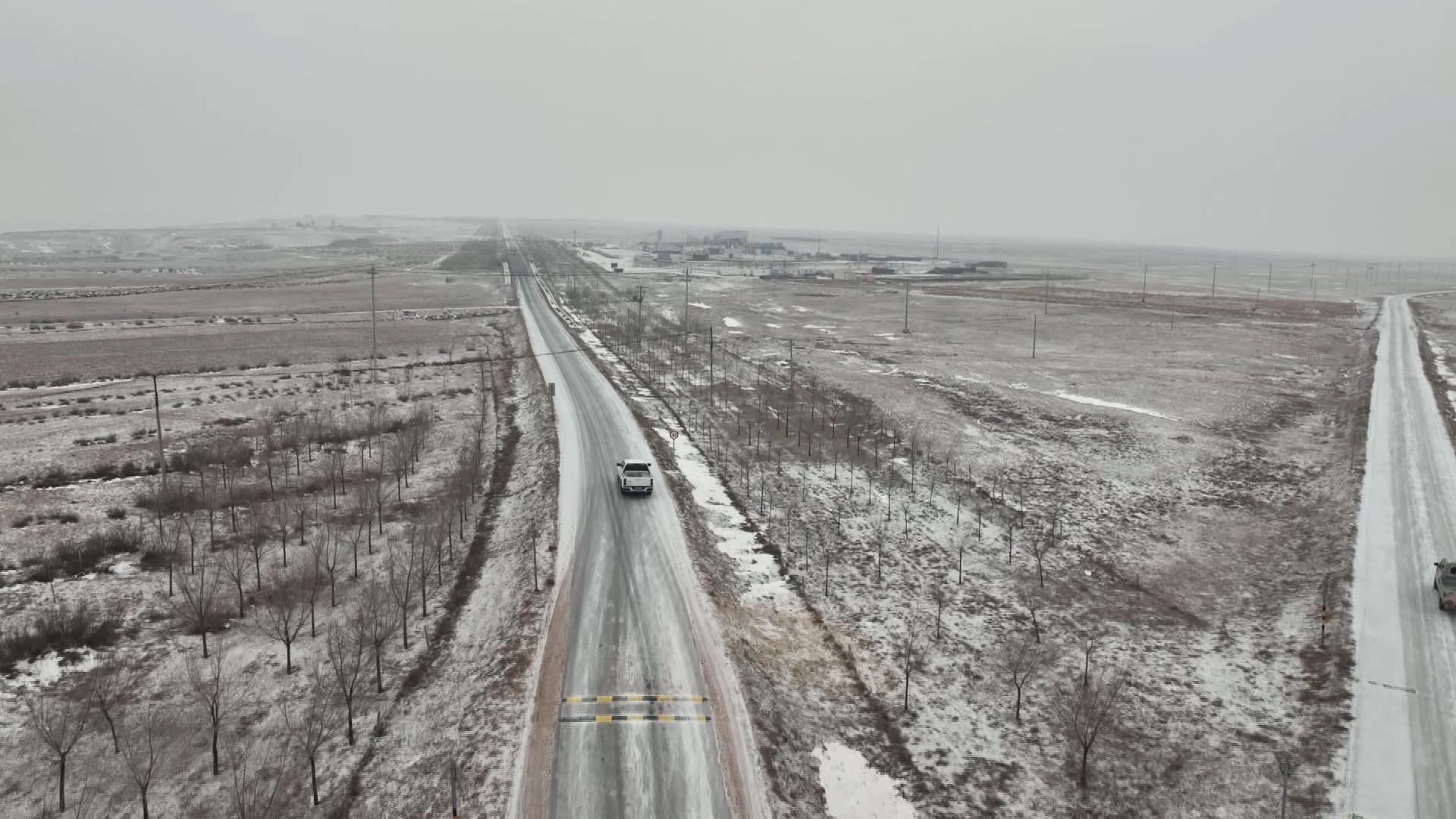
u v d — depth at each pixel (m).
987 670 37.00
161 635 37.94
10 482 56.72
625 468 55.78
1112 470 64.56
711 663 34.69
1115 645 39.03
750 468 64.31
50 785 28.20
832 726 32.53
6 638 36.59
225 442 64.62
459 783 27.39
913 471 63.56
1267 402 88.38
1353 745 30.58
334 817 26.50
